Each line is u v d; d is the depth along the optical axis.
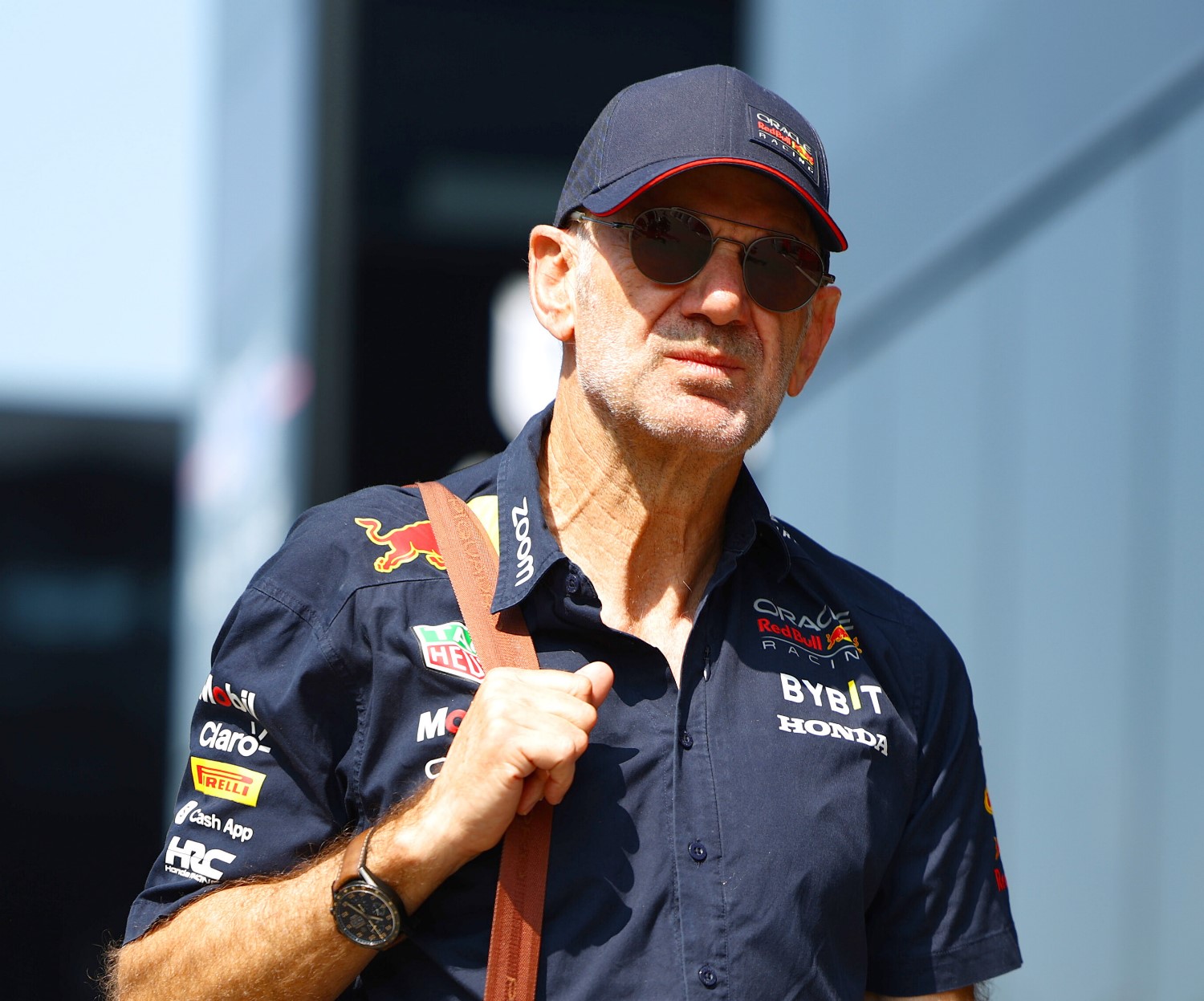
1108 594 13.02
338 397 18.20
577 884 5.96
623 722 6.27
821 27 16.16
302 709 6.23
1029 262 14.11
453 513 6.72
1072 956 13.30
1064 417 13.58
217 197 16.94
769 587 7.06
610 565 6.84
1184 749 12.10
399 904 5.75
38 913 16.47
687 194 6.61
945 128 14.87
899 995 6.90
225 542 16.98
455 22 18.64
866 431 15.70
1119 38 13.10
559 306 7.18
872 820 6.55
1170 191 12.54
